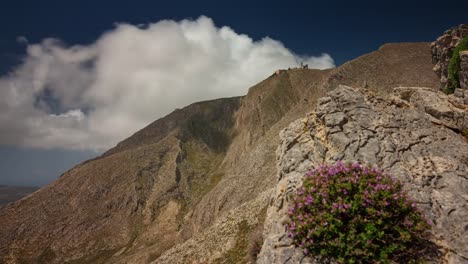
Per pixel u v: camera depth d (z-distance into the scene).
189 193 172.75
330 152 15.05
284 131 19.66
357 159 13.84
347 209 9.66
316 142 16.30
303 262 10.09
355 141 14.61
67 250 140.75
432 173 12.60
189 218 135.38
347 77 107.75
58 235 149.38
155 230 145.00
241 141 198.50
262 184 78.81
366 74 105.25
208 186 177.88
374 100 16.66
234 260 33.19
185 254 46.28
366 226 9.38
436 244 9.95
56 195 176.62
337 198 10.05
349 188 10.16
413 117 15.78
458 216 10.63
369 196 9.75
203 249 42.84
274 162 84.25
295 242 10.52
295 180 14.96
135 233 148.12
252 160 106.38
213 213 102.56
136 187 175.62
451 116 16.27
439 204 11.27
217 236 42.69
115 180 182.75
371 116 15.66
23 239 148.12
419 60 101.75
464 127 15.66
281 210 14.70
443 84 45.94
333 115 16.22
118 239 144.88
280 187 15.91
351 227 9.48
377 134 14.75
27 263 134.38
